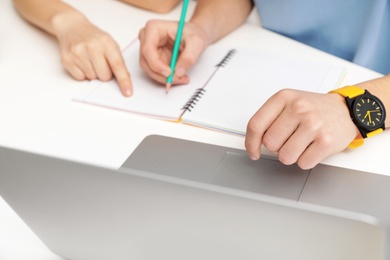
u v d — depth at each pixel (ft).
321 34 3.83
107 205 1.57
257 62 3.26
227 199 1.39
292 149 2.35
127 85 3.06
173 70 3.08
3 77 3.28
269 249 1.44
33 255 2.18
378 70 3.80
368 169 2.45
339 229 1.32
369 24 3.60
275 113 2.41
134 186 1.48
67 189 1.62
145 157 2.55
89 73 3.18
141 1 3.92
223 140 2.66
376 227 1.28
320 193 2.26
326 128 2.37
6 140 2.75
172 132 2.74
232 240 1.47
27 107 3.00
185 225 1.49
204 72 3.20
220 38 3.65
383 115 2.53
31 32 3.74
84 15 3.78
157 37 3.18
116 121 2.85
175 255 1.61
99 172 1.50
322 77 3.09
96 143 2.70
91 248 1.87
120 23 3.81
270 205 1.36
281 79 3.09
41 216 1.87
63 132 2.79
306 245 1.38
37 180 1.68
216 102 2.91
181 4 4.04
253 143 2.40
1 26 3.83
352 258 1.34
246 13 3.85
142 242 1.64
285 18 3.77
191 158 2.52
